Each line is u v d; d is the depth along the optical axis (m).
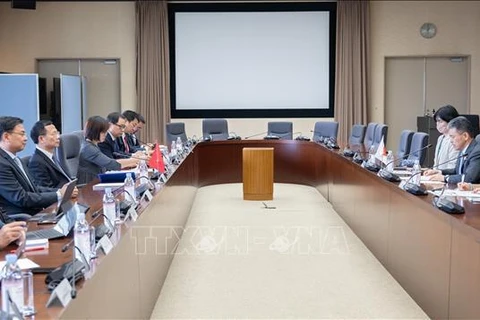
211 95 10.92
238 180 9.28
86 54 10.73
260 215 6.67
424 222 3.50
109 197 3.17
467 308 2.87
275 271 4.47
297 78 10.87
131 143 7.77
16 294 1.71
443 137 5.66
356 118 10.70
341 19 10.62
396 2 10.70
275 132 9.73
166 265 4.33
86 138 5.43
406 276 3.91
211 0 10.74
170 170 5.19
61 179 4.56
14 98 8.27
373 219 4.88
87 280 1.95
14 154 4.00
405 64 10.90
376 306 3.69
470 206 3.34
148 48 10.62
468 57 10.81
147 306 3.32
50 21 10.69
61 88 9.64
